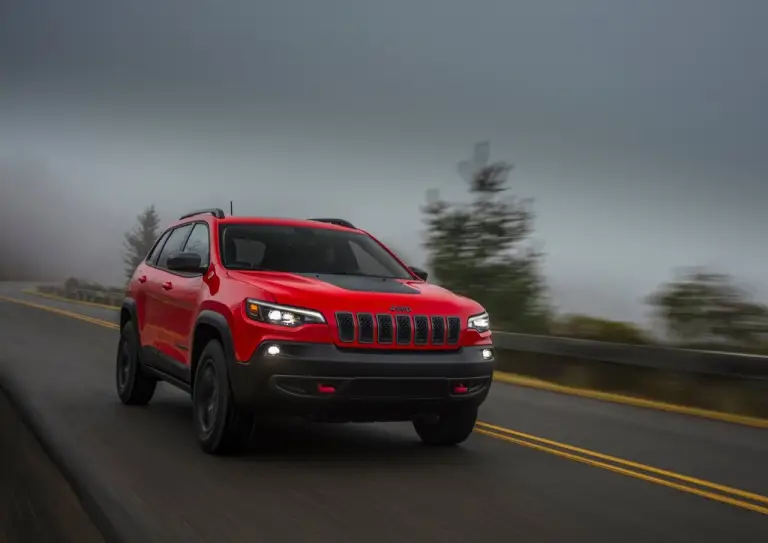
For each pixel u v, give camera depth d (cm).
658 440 740
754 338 1148
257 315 552
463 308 600
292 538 407
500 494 514
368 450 635
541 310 1612
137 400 807
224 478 525
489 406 923
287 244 679
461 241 1714
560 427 792
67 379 998
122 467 546
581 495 521
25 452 580
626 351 1060
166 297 720
